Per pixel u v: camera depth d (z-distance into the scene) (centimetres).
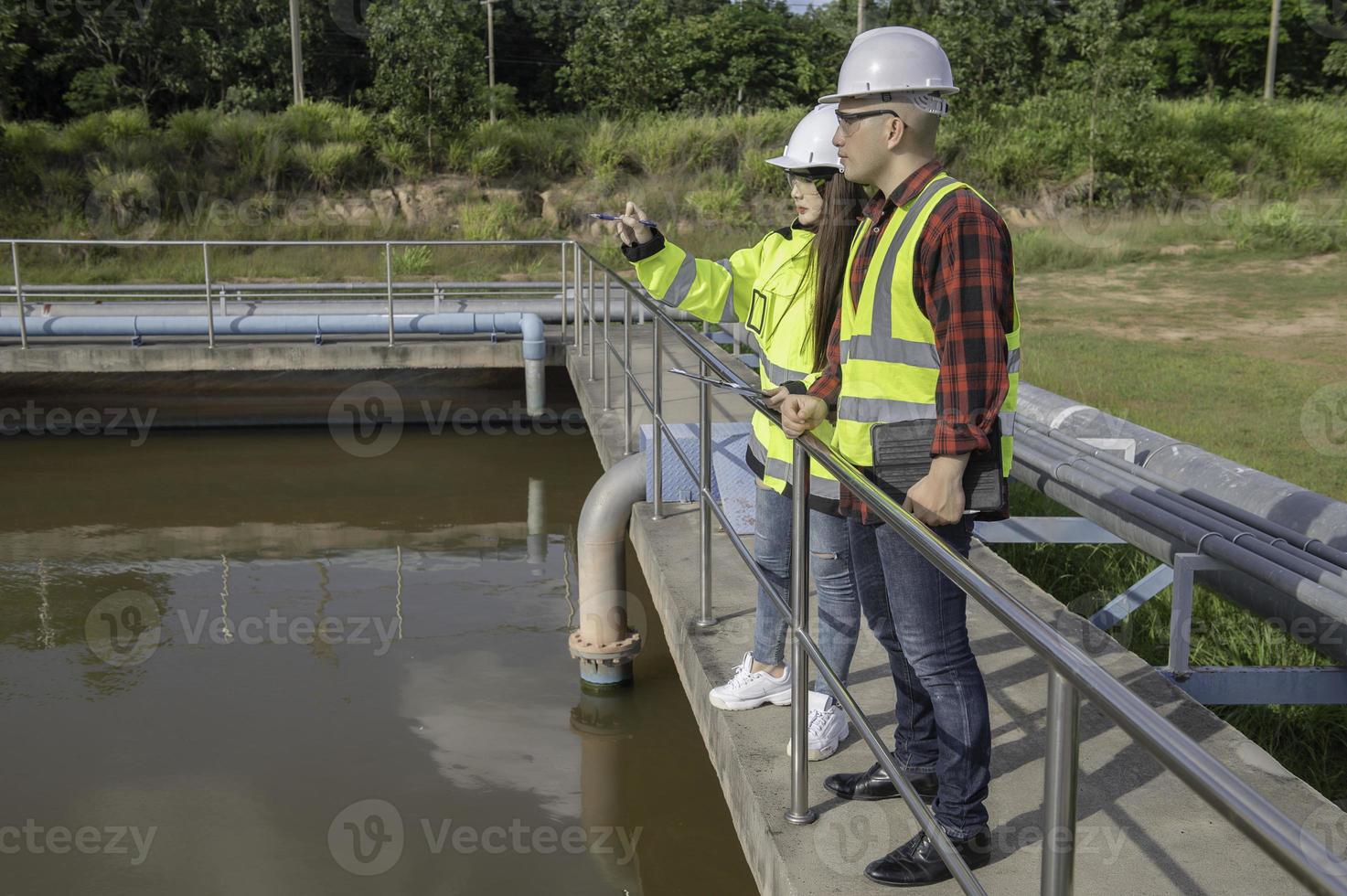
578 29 2983
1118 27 2375
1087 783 268
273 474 1015
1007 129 2378
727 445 544
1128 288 1667
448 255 2089
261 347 1098
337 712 551
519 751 511
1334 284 1653
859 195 265
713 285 304
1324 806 257
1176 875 229
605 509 545
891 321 207
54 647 641
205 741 524
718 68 3800
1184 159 2341
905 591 213
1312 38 3603
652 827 448
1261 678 353
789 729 293
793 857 233
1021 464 497
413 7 2484
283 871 416
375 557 802
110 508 918
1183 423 820
